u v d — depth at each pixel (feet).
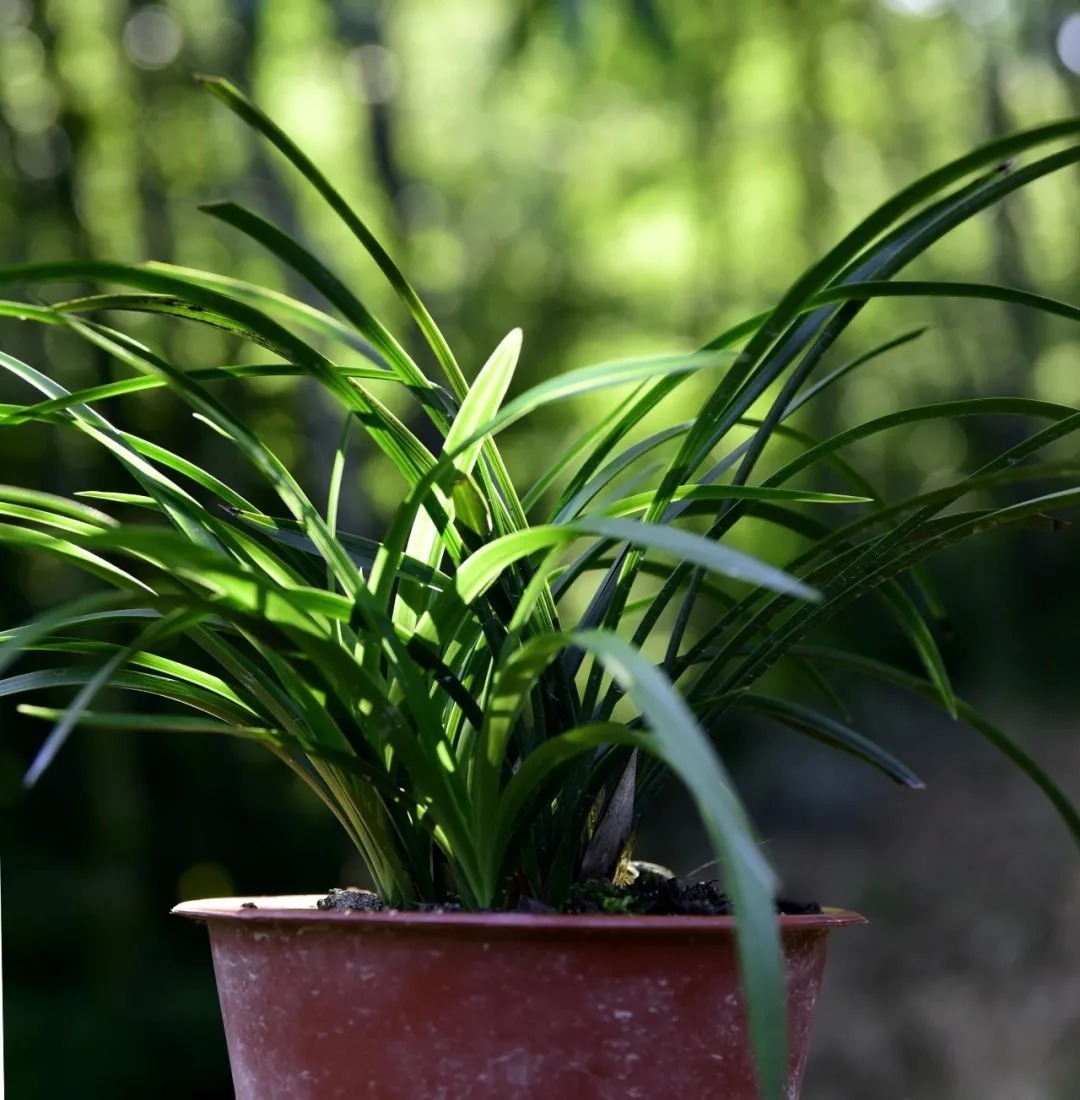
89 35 12.14
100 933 12.39
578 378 1.71
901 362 18.08
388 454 2.06
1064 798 2.39
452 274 18.38
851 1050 11.86
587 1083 1.69
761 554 16.57
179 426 11.68
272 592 1.65
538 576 1.78
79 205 12.20
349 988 1.75
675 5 14.80
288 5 13.52
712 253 18.21
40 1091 11.18
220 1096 11.77
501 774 2.02
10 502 2.21
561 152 19.33
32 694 12.78
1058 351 17.62
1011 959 12.28
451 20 17.56
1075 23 16.40
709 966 1.73
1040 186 17.22
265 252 12.32
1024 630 18.94
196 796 13.71
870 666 2.45
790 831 17.52
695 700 2.11
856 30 16.53
